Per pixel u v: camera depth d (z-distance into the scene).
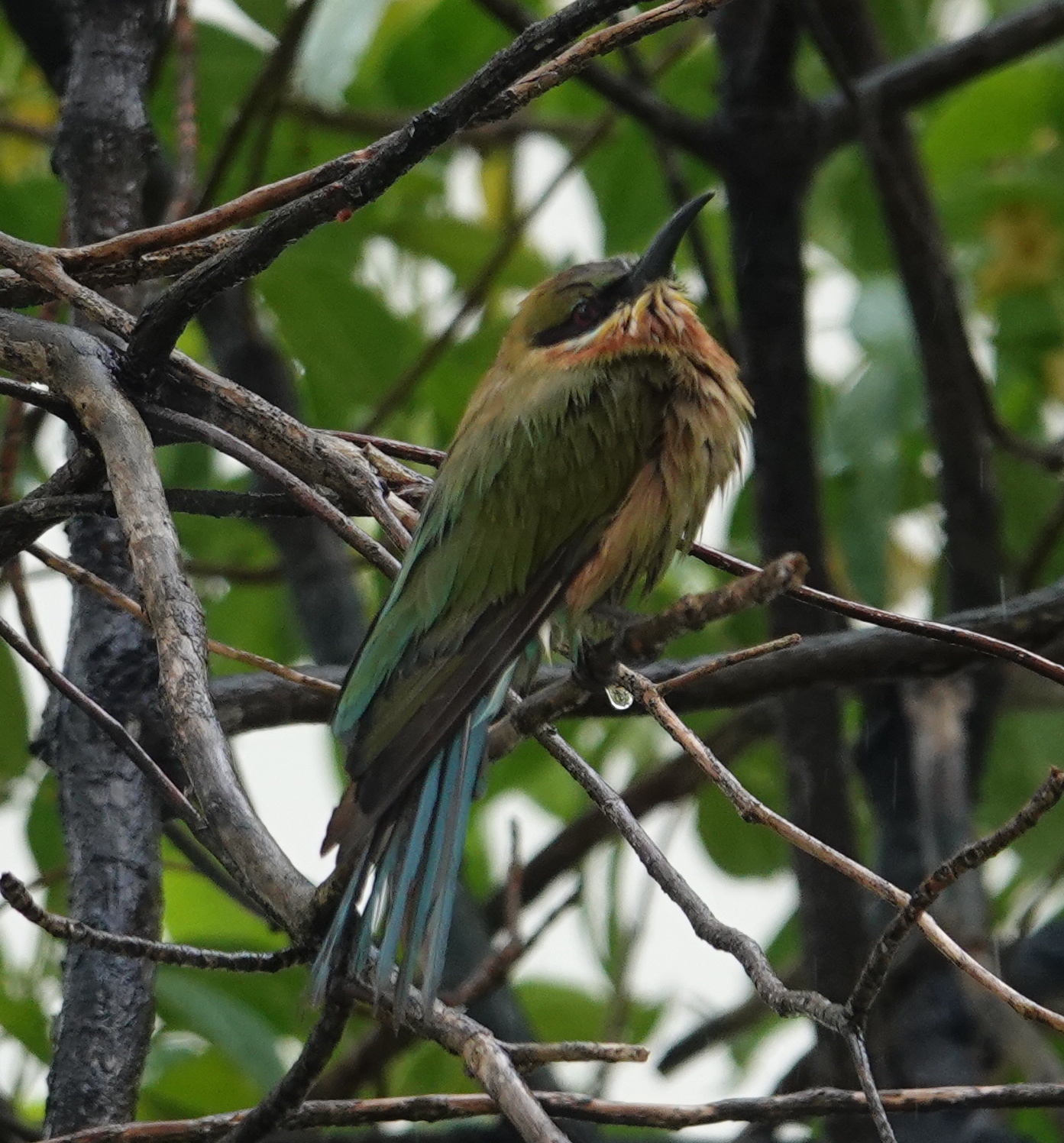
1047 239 13.16
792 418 11.69
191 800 9.00
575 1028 12.99
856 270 14.28
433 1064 11.38
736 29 12.00
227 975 12.01
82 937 5.90
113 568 9.16
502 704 7.95
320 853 6.57
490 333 13.03
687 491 8.80
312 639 12.21
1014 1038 11.08
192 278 7.02
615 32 6.90
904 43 14.05
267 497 7.87
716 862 13.56
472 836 14.28
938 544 13.38
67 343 7.25
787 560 5.41
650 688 6.69
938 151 13.41
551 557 8.27
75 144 9.79
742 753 12.95
